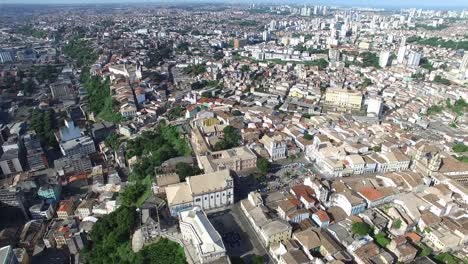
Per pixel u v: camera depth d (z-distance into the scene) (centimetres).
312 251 16175
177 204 18562
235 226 18250
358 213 19112
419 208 18875
